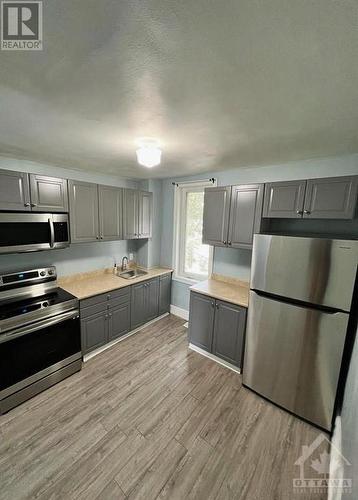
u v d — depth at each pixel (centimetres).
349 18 69
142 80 105
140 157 197
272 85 107
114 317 294
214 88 110
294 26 73
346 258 167
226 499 139
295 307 191
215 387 231
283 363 203
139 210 348
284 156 228
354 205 188
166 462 158
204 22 72
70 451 164
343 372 182
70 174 302
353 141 180
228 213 263
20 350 200
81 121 150
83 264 325
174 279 388
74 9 69
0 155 235
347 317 170
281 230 256
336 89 109
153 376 245
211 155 228
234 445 172
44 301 232
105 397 214
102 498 137
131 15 70
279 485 147
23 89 112
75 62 92
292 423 193
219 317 263
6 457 159
